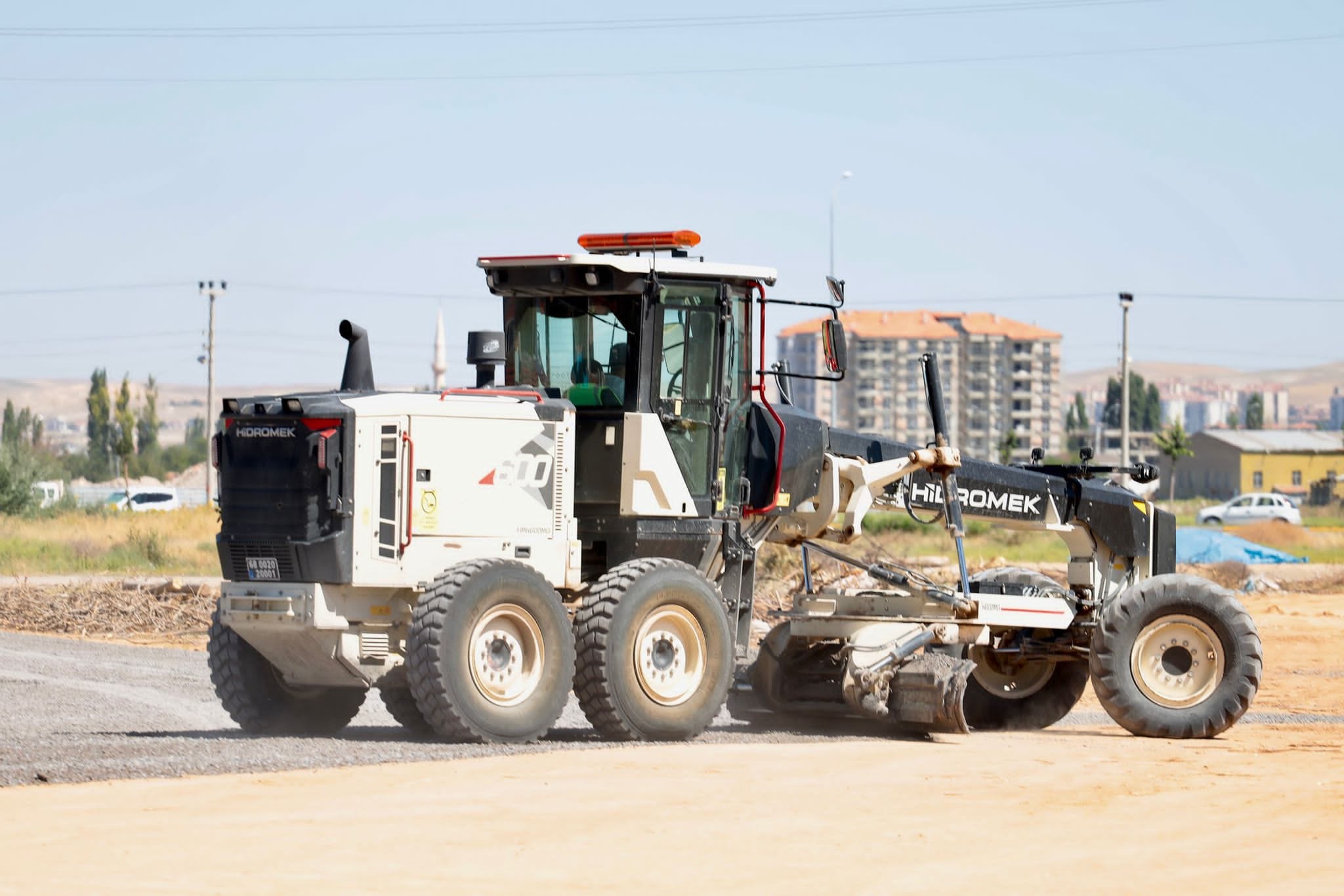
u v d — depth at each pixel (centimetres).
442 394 3048
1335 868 2045
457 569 2925
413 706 3161
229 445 3022
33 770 2564
